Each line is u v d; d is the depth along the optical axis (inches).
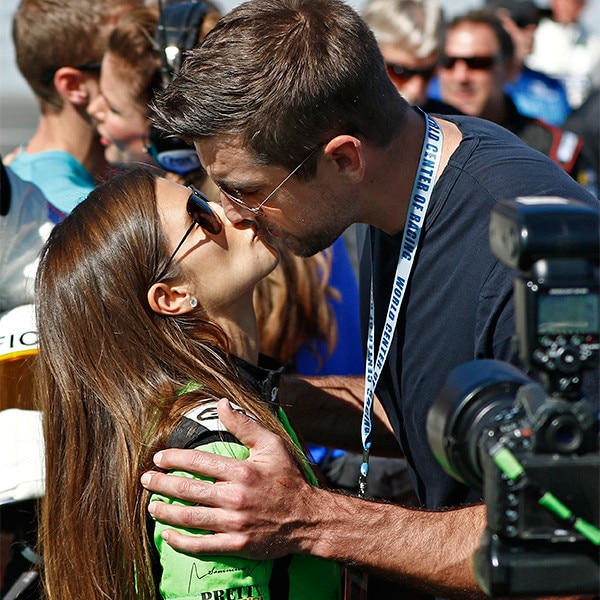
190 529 258.2
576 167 693.9
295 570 275.0
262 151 285.7
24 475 330.6
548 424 184.7
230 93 283.0
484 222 291.0
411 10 613.0
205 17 439.2
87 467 276.7
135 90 452.1
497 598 194.5
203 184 402.9
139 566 265.4
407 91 617.0
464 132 313.1
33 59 488.1
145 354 280.5
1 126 1059.3
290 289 401.7
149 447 268.5
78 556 272.7
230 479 257.4
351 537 266.5
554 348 181.6
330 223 303.3
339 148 289.1
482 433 193.3
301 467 283.9
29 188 404.8
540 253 182.7
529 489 185.3
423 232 301.9
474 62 676.1
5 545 391.5
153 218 288.0
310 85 281.0
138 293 283.9
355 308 433.7
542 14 1103.0
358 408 372.5
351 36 290.2
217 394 280.2
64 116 498.0
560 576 189.5
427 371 308.3
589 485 186.1
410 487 429.1
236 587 257.4
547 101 929.5
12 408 337.4
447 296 298.2
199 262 289.3
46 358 287.9
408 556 270.1
